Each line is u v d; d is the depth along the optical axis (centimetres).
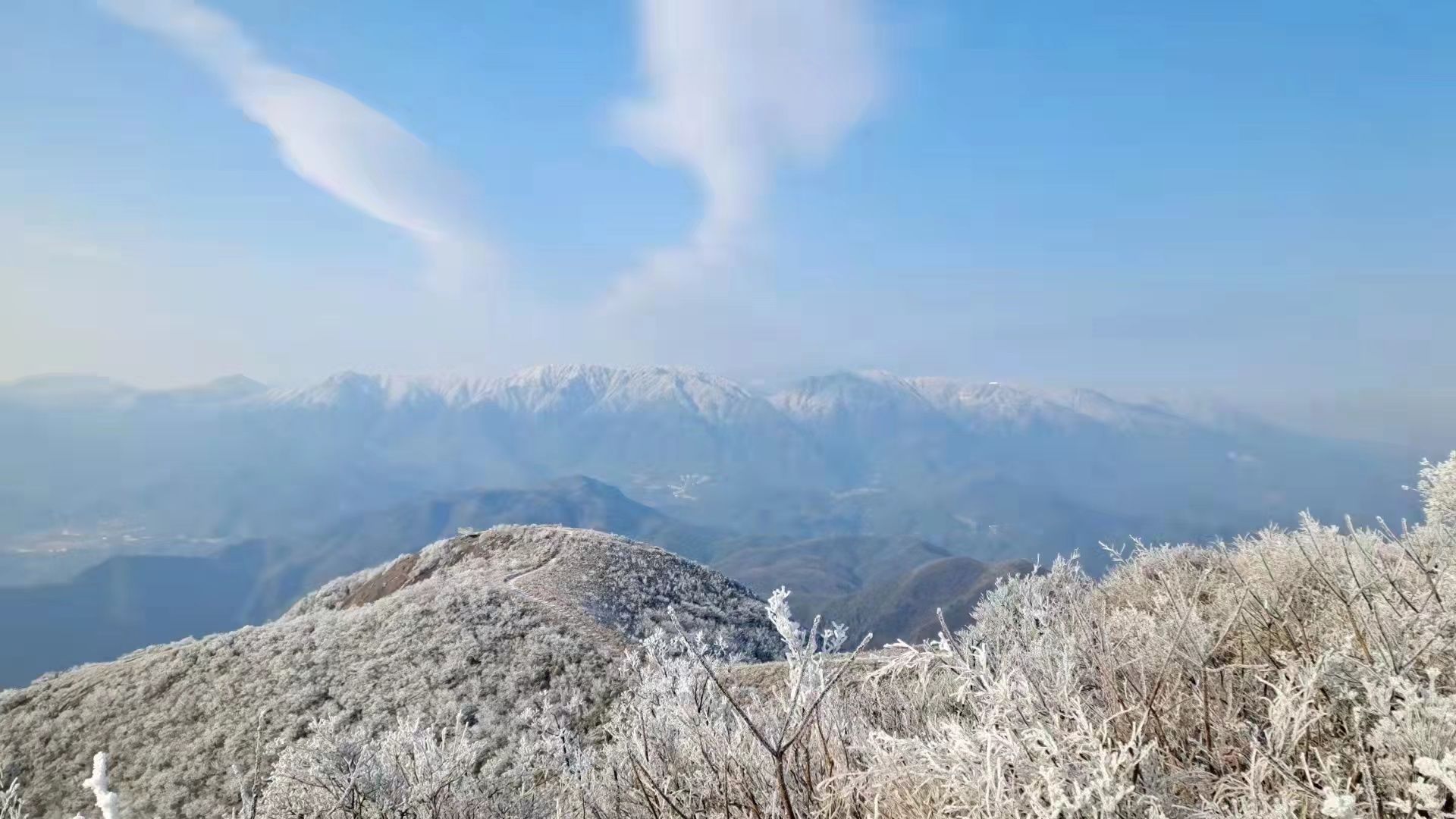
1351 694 238
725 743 355
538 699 2100
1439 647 277
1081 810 206
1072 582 541
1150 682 308
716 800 333
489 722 1989
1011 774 235
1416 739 213
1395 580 356
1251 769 219
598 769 448
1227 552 595
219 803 1766
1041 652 327
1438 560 378
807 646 323
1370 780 204
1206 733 257
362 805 592
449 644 2516
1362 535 400
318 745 617
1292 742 228
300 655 2577
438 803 602
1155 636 331
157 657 2817
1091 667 321
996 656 337
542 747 785
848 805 280
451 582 3747
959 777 243
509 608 2912
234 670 2536
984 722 253
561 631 2698
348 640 2673
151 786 1942
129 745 2205
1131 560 677
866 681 354
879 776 276
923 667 300
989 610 529
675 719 407
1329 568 393
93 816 1903
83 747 2261
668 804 336
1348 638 294
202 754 2034
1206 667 270
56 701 2652
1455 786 182
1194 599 326
